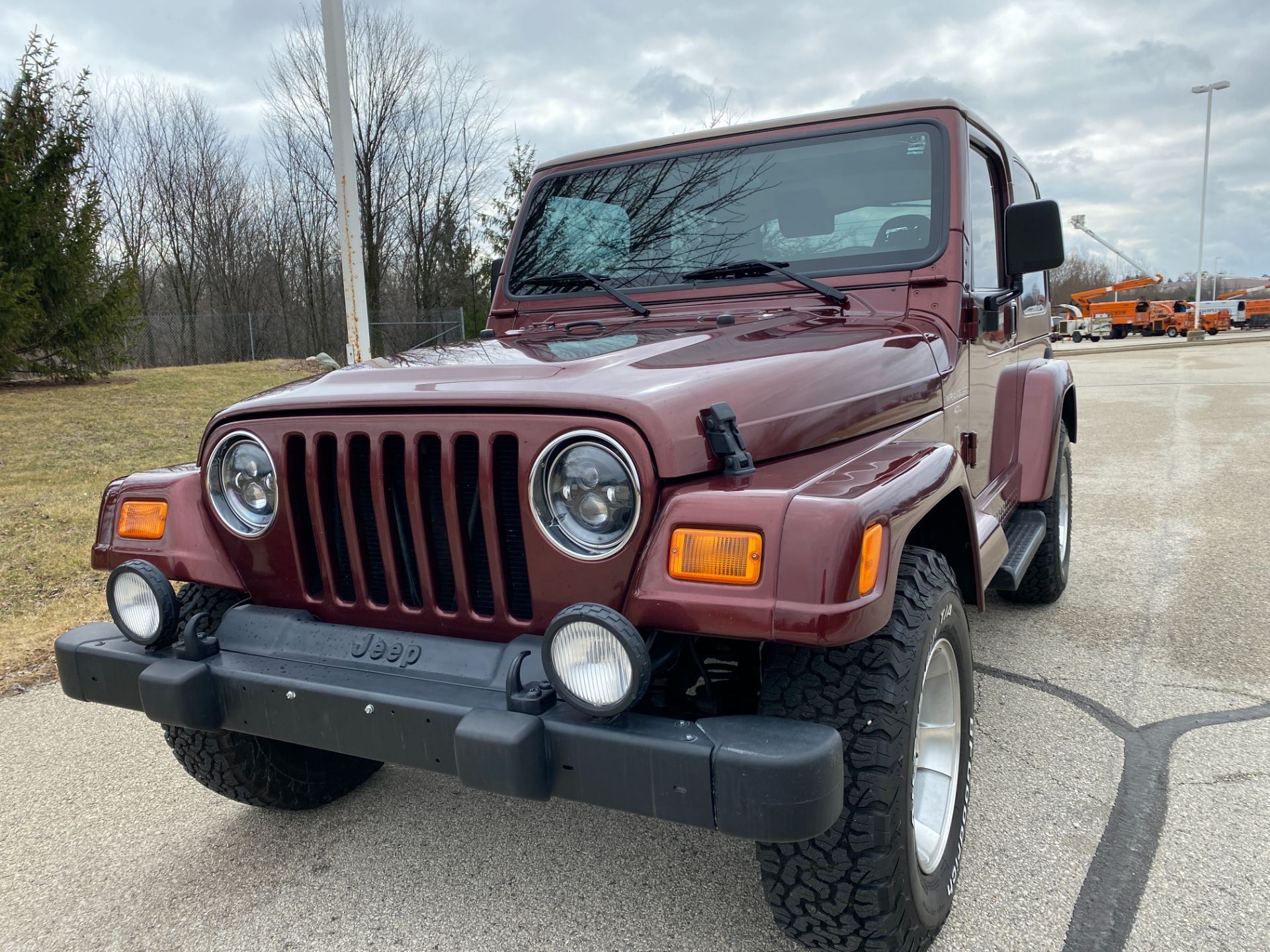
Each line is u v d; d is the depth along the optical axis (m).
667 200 3.14
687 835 2.62
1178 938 2.09
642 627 1.67
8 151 15.07
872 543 1.59
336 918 2.30
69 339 16.14
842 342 2.34
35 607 4.95
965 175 2.85
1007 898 2.25
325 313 34.62
